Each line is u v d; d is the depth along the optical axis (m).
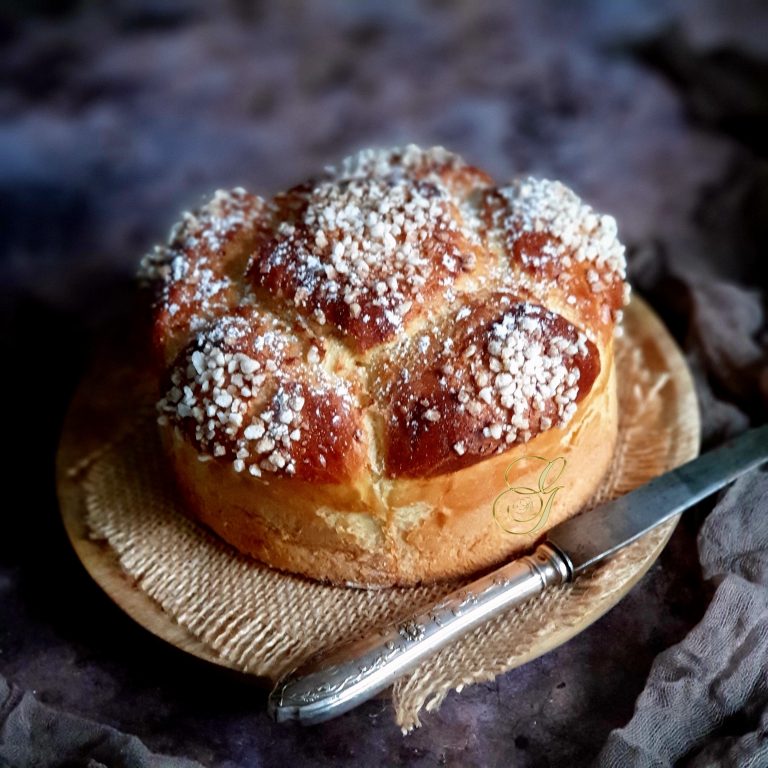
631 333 0.46
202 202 0.42
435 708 0.33
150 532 0.40
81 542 0.40
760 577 0.36
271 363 0.35
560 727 0.35
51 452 0.47
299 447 0.34
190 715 0.36
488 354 0.34
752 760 0.31
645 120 0.70
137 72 0.78
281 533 0.36
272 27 0.82
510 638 0.34
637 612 0.38
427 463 0.33
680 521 0.41
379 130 0.72
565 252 0.37
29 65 0.78
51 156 0.71
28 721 0.34
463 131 0.71
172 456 0.39
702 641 0.34
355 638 0.35
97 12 0.83
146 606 0.37
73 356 0.54
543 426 0.34
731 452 0.39
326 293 0.35
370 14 0.83
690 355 0.48
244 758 0.34
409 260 0.35
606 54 0.76
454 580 0.37
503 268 0.37
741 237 0.57
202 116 0.74
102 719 0.36
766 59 0.70
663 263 0.55
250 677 0.34
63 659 0.38
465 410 0.33
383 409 0.34
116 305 0.58
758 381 0.46
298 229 0.37
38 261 0.63
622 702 0.35
